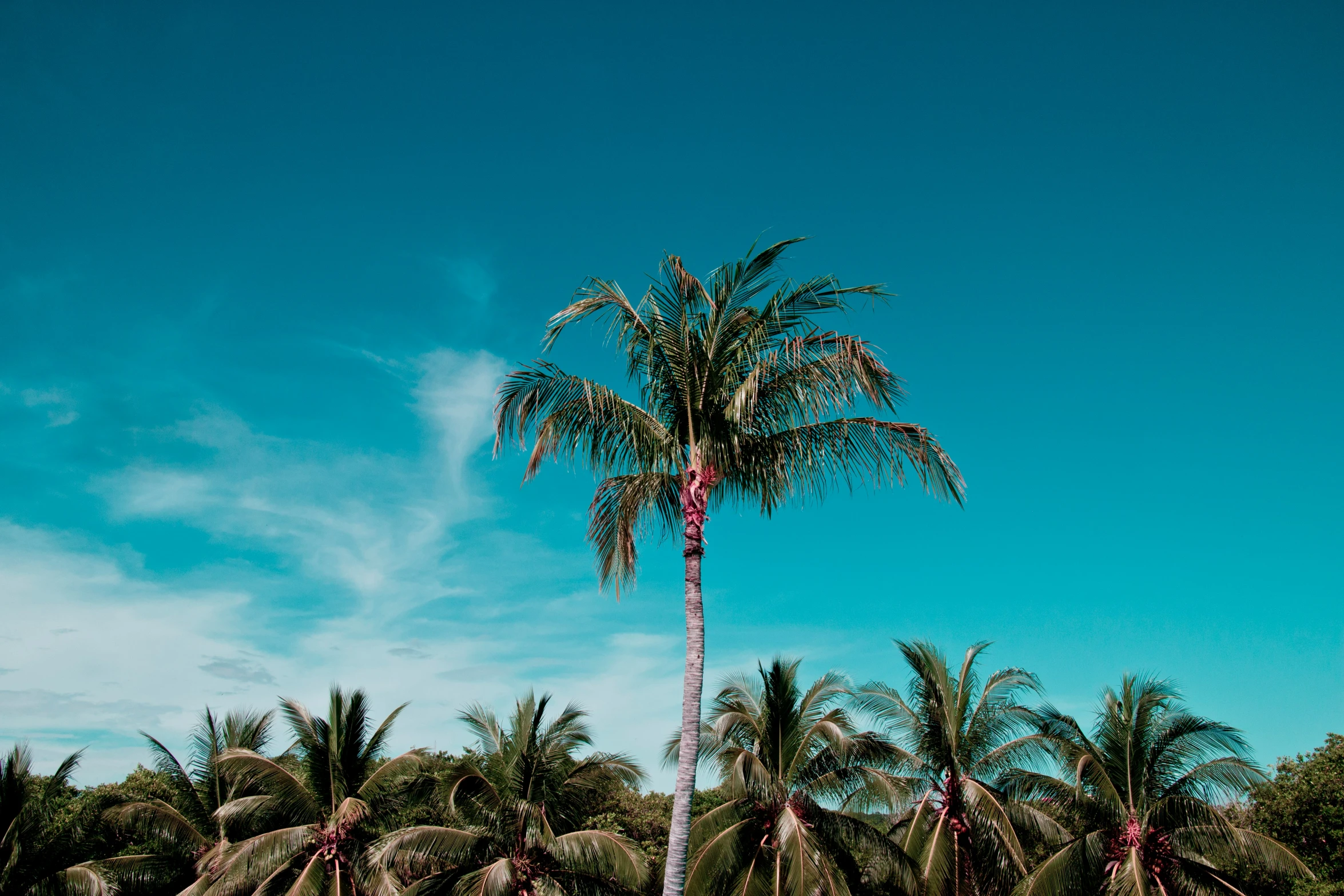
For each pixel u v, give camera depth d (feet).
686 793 45.52
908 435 49.14
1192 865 76.74
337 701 90.89
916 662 84.89
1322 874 92.48
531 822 80.84
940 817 81.35
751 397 46.75
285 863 83.51
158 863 90.94
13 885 82.74
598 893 81.05
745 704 84.79
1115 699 81.61
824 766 77.36
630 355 49.65
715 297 48.37
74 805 98.84
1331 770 97.91
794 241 46.80
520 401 49.29
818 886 68.03
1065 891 75.72
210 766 96.89
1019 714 82.84
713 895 73.87
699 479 48.83
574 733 86.89
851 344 47.60
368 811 84.58
